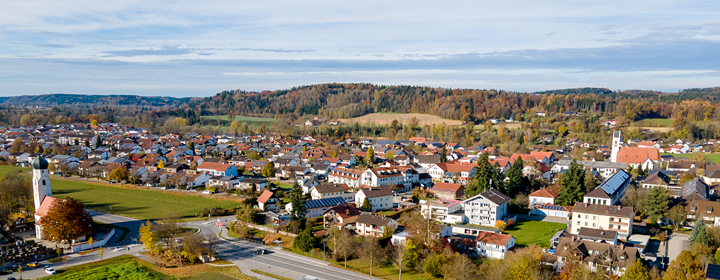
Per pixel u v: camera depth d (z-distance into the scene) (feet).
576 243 397.39
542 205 581.53
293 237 482.69
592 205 487.20
